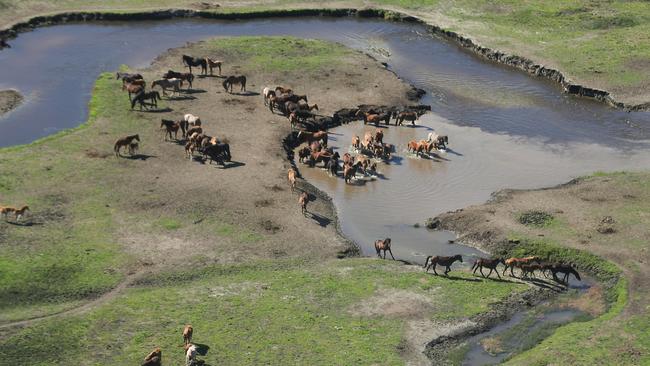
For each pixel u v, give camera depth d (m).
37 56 70.06
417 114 60.28
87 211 43.12
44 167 47.78
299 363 31.86
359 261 40.97
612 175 51.62
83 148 51.03
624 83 66.19
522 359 32.72
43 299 35.44
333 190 49.47
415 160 53.81
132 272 37.94
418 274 39.69
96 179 46.88
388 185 50.28
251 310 35.44
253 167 50.28
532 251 42.12
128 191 45.78
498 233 43.47
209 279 38.09
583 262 40.91
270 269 39.44
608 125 60.44
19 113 58.28
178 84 60.47
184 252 40.09
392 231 44.97
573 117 61.88
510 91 66.94
